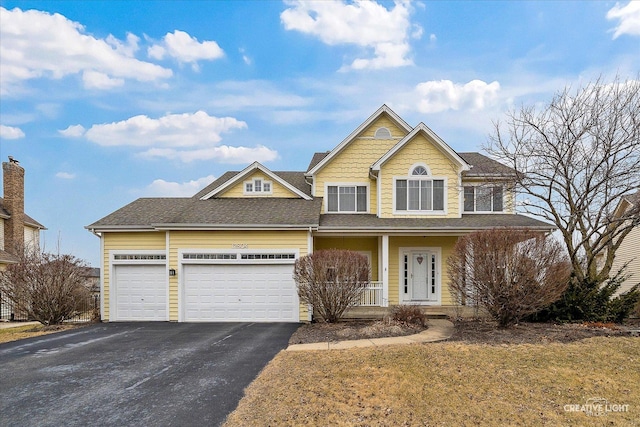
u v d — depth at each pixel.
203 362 8.59
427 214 16.75
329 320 13.04
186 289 14.55
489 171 16.86
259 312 14.43
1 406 6.23
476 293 10.75
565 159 12.73
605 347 8.66
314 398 6.22
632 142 11.96
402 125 17.64
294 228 14.41
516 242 10.40
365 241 17.53
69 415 5.84
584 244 12.79
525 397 6.29
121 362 8.74
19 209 24.33
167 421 5.56
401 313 12.14
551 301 10.38
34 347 10.54
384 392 6.41
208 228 14.40
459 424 5.42
